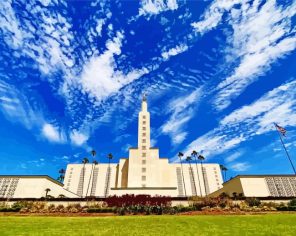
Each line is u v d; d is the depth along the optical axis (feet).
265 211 133.59
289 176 251.80
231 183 265.13
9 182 252.83
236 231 70.64
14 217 116.57
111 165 380.17
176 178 367.66
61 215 129.39
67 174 376.07
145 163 304.50
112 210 144.25
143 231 74.38
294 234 64.49
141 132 328.70
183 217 107.55
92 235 68.74
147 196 176.96
